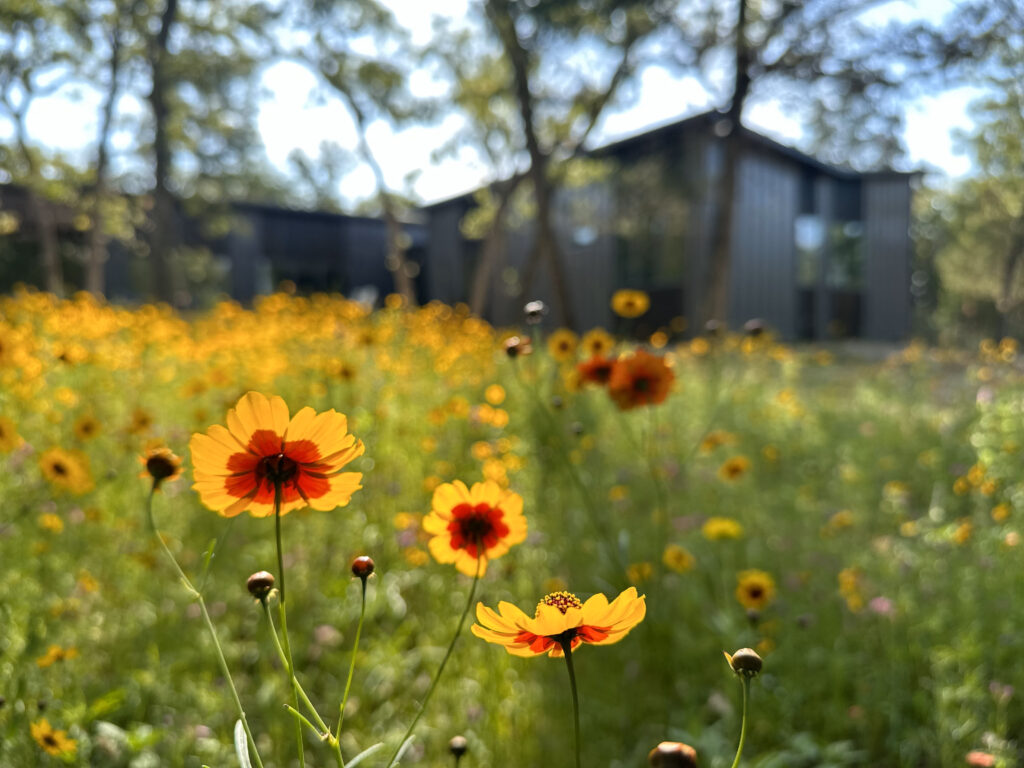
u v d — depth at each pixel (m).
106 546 3.25
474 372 5.99
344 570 3.20
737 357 8.19
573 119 16.19
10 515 3.11
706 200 18.34
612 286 21.88
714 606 3.18
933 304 30.02
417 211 28.89
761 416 6.66
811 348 18.28
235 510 1.09
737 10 12.21
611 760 2.30
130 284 23.39
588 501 3.08
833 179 23.08
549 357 5.12
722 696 2.56
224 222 23.41
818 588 3.32
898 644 2.81
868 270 23.47
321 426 1.08
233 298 26.75
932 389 8.19
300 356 6.07
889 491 4.28
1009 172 10.11
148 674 2.35
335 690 2.50
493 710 2.37
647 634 2.77
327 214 28.75
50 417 3.96
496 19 13.84
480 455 4.08
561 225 23.20
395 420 4.61
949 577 3.15
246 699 2.47
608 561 3.03
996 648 2.69
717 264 13.90
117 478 3.62
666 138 18.94
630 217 20.00
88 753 1.93
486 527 1.32
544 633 0.97
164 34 18.09
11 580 2.60
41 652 2.16
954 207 19.11
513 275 24.95
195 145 20.55
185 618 2.83
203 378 5.28
